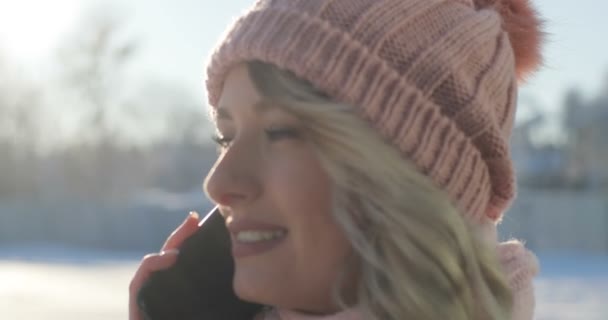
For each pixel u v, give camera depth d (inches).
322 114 63.2
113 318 537.3
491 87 70.9
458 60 68.2
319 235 64.7
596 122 1571.1
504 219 85.8
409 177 64.6
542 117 1438.2
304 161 64.4
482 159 70.3
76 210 1366.9
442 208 64.7
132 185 1847.9
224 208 67.7
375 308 63.7
